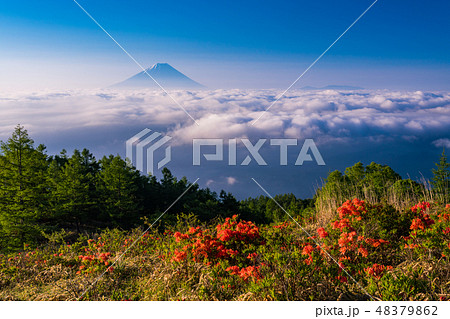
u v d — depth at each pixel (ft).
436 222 16.71
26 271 18.83
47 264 19.99
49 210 99.50
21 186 86.17
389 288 10.46
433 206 22.59
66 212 100.32
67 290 14.87
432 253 13.15
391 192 25.77
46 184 98.68
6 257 23.54
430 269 11.68
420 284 10.72
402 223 16.96
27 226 79.15
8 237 79.25
